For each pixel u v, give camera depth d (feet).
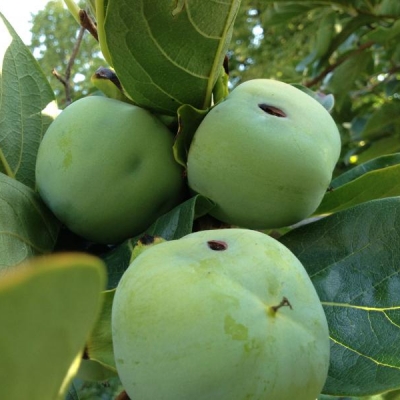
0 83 0.56
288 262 0.37
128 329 0.34
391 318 0.46
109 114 0.49
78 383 0.61
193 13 0.45
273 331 0.33
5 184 0.49
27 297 0.21
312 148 0.46
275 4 1.33
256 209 0.47
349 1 1.23
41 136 0.58
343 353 0.45
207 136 0.47
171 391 0.33
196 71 0.48
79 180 0.48
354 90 1.72
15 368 0.23
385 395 0.73
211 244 0.37
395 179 0.56
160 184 0.50
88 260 0.21
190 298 0.33
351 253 0.50
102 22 0.48
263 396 0.33
